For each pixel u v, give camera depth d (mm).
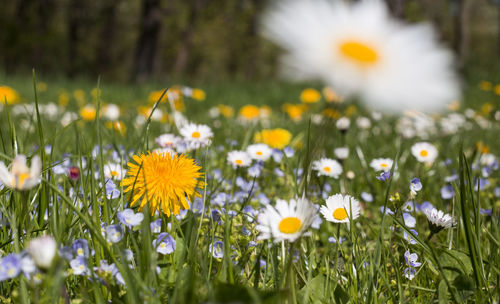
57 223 591
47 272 521
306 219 549
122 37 11445
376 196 778
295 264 598
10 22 7684
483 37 10688
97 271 546
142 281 551
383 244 611
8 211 605
